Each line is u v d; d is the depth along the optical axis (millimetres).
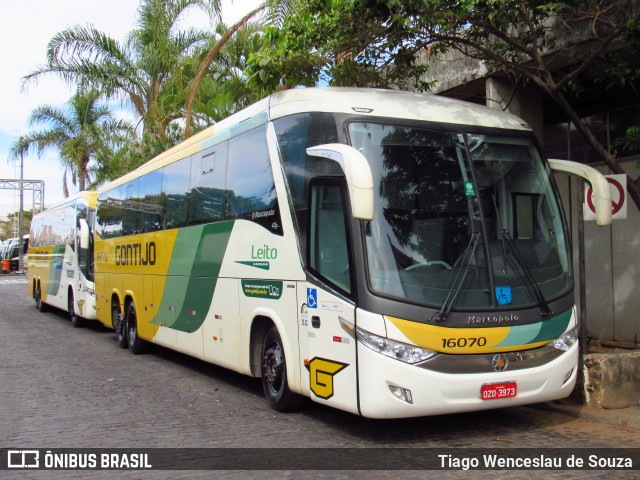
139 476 5680
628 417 7074
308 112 7152
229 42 17938
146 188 12516
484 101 12977
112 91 20188
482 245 6465
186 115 14547
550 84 8648
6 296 31750
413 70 10383
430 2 7555
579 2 8750
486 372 6180
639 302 10977
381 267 6141
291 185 7340
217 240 9195
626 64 8828
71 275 18703
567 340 6707
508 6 8461
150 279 12047
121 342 13953
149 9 19844
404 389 5934
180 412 8055
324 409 7988
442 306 6074
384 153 6539
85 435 7035
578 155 12031
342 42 8594
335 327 6449
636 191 8453
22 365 11836
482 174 6812
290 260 7254
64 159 29109
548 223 7020
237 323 8516
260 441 6656
